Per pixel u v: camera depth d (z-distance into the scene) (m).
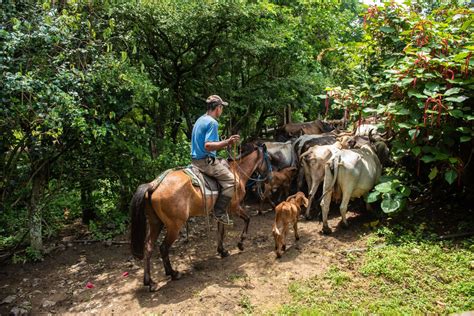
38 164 6.09
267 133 13.85
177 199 4.86
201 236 6.75
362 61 7.17
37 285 5.30
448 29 5.79
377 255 5.12
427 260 4.84
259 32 8.23
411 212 6.17
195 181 5.09
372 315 3.99
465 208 6.06
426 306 4.05
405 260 4.88
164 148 7.87
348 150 6.41
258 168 6.54
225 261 5.64
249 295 4.59
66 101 4.83
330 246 5.70
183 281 5.09
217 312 4.29
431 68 5.39
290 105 11.39
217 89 8.59
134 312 4.43
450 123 5.50
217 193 5.34
